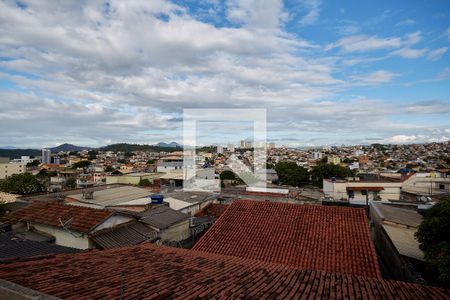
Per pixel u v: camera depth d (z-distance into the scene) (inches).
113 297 153.6
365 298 186.9
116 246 396.5
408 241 406.0
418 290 206.4
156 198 591.5
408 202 632.4
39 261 228.2
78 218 441.7
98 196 731.4
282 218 419.2
